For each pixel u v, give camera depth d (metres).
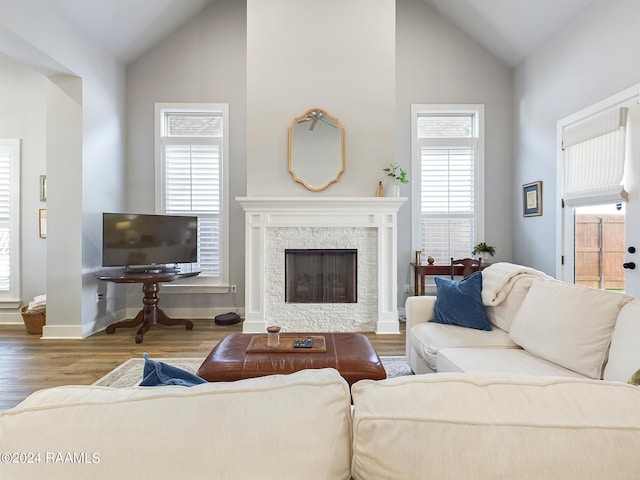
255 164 4.22
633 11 2.90
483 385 0.62
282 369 1.96
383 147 4.23
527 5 3.79
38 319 3.98
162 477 0.54
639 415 0.58
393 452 0.56
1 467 0.54
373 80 4.23
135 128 4.70
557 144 3.86
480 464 0.54
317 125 4.22
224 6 4.70
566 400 0.60
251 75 4.22
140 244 4.05
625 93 2.98
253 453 0.55
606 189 3.13
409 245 4.81
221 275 4.76
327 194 4.23
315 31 4.22
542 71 4.12
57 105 3.82
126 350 3.49
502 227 4.82
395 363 3.15
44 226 4.52
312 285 4.25
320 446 0.56
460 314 2.54
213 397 0.60
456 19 4.64
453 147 4.81
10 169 4.49
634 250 2.91
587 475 0.53
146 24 4.29
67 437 0.55
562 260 3.80
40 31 3.21
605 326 1.65
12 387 2.68
